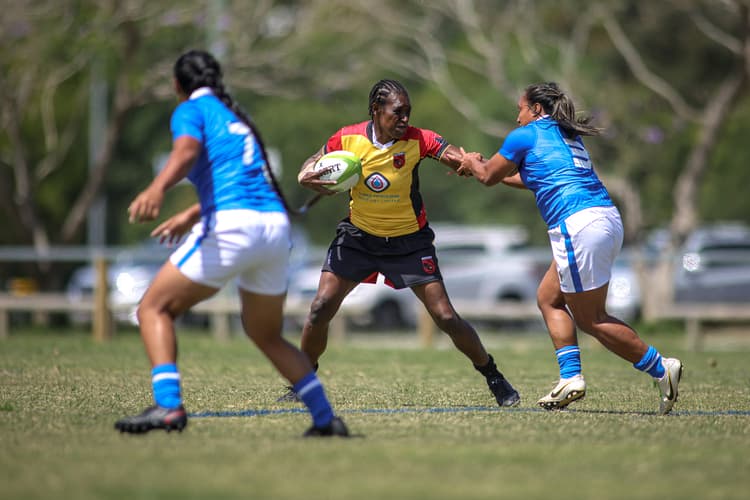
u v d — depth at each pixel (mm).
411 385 32625
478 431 21984
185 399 27656
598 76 99250
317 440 20594
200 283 20141
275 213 20438
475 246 85188
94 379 32812
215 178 20281
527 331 81000
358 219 27281
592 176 26000
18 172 76375
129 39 71875
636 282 73938
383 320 85000
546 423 23359
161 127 129000
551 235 25719
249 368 38156
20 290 74938
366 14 89375
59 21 70938
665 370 25344
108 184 131875
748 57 72312
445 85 90562
